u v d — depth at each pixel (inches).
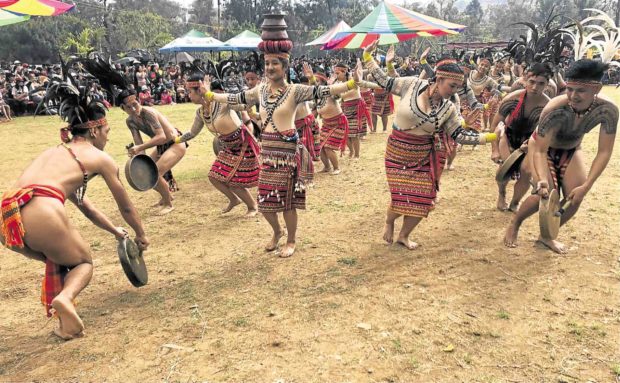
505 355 122.5
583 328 132.6
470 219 224.5
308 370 118.7
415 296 154.1
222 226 232.2
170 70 1014.4
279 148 178.2
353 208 249.3
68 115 138.8
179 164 377.1
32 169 130.9
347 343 129.6
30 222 123.0
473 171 316.8
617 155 341.1
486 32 3388.3
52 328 144.9
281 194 182.2
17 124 627.5
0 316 153.1
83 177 136.3
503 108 210.8
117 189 144.6
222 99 192.2
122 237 155.1
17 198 122.9
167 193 254.7
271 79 176.4
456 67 163.5
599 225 207.9
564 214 178.1
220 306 153.3
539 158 169.6
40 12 296.2
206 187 305.4
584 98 153.6
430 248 192.7
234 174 232.5
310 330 136.8
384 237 196.5
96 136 143.6
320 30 2824.8
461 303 148.8
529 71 195.8
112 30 2443.4
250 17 3102.9
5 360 128.4
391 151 182.9
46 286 133.6
